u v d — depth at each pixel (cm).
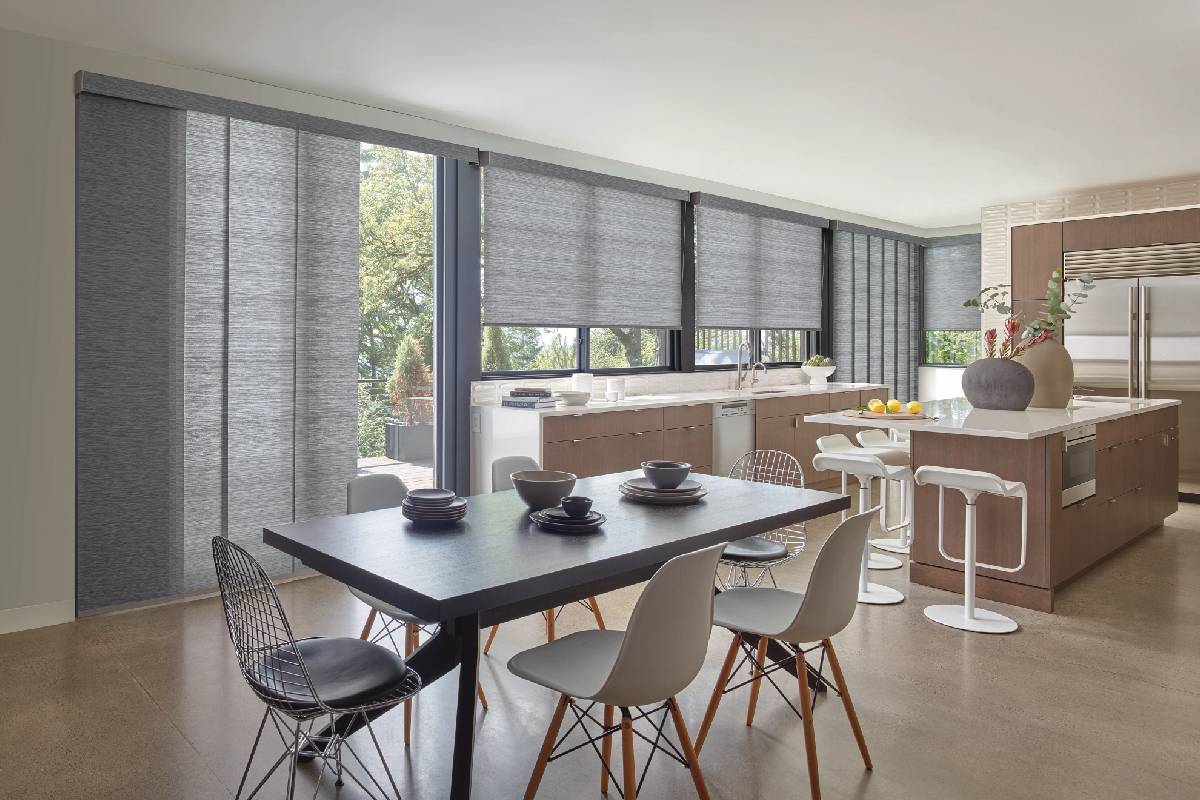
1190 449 666
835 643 357
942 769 250
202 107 409
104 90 380
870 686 312
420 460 962
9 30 362
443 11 345
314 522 263
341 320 465
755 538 344
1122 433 498
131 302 396
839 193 738
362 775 249
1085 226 716
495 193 551
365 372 1076
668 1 335
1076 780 244
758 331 773
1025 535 372
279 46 382
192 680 319
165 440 409
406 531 249
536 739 272
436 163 530
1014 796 235
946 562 434
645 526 255
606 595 424
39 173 371
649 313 661
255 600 207
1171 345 670
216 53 390
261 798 236
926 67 411
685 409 612
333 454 464
